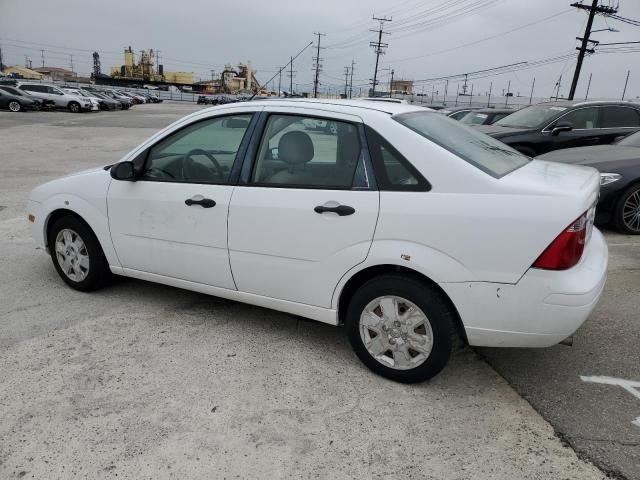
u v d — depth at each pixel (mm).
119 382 3074
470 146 3197
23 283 4586
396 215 2861
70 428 2664
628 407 2902
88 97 38438
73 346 3488
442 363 2941
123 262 4027
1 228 6359
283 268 3273
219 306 4164
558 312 2641
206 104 68250
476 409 2879
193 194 3533
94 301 4223
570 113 8875
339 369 3260
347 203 2992
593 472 2406
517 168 3156
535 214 2621
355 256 3000
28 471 2377
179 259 3699
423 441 2617
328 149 3150
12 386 3018
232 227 3383
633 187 6266
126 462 2441
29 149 14992
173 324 3840
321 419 2773
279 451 2529
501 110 13336
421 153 2889
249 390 3021
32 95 35688
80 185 4113
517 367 3318
